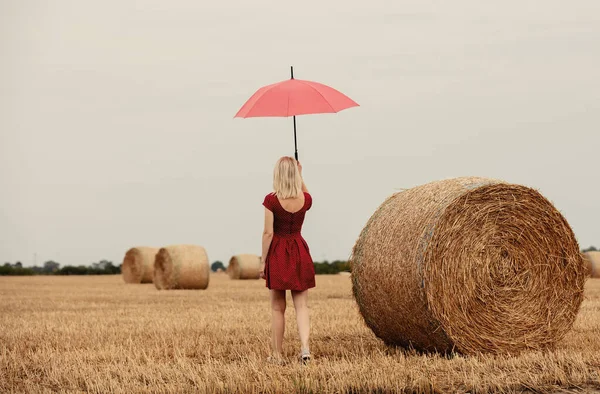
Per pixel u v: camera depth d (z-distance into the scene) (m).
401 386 6.39
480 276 8.11
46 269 74.25
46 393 6.64
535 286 8.35
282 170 8.01
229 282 31.86
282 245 7.99
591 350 8.33
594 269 29.78
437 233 7.93
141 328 11.48
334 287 25.33
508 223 8.25
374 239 8.87
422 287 7.94
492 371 6.94
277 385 6.43
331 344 9.38
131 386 6.70
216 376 6.91
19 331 11.23
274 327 8.09
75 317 13.62
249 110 7.94
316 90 7.99
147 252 32.19
